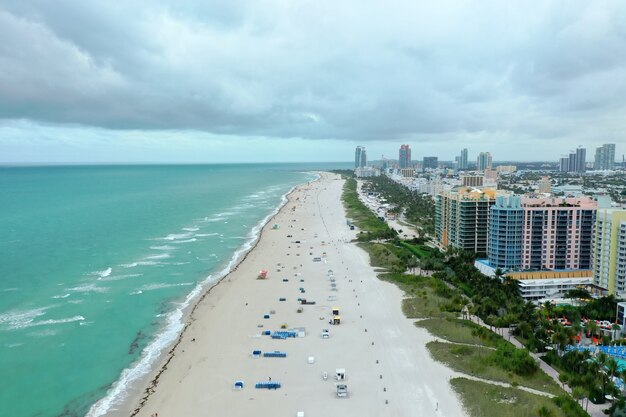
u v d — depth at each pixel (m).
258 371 132.75
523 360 130.12
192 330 162.50
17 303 182.38
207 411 112.69
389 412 111.44
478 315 172.25
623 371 115.56
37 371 132.62
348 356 141.75
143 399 118.94
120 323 167.50
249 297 198.25
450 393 119.56
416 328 162.88
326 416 110.00
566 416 106.69
